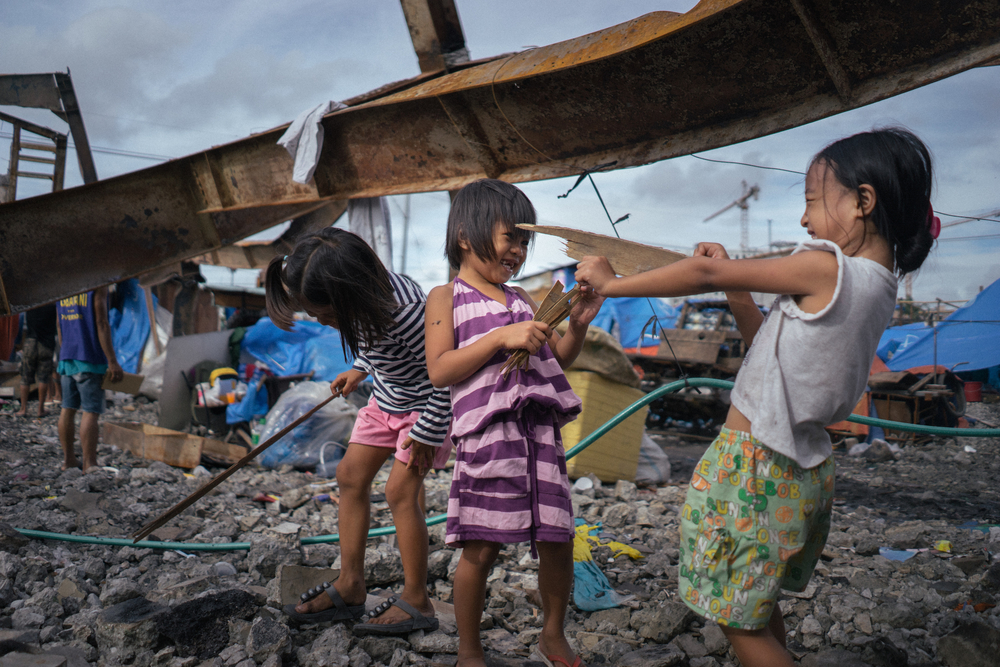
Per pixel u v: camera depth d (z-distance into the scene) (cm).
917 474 663
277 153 508
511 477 186
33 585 277
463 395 194
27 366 808
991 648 223
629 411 367
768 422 155
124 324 1060
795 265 151
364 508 255
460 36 515
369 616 257
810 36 273
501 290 210
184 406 705
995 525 456
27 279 476
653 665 221
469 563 197
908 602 281
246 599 250
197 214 543
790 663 161
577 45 346
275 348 919
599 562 343
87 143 642
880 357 883
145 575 305
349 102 507
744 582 159
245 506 461
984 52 256
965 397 770
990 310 557
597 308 204
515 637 248
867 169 155
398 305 227
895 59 276
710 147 333
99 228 504
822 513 167
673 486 604
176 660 223
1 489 451
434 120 435
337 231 226
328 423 613
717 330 1053
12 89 616
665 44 313
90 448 531
